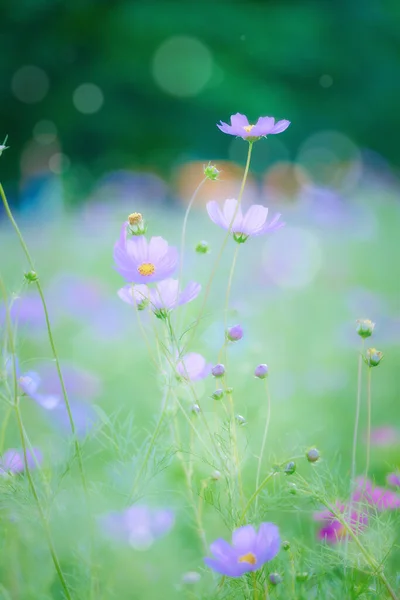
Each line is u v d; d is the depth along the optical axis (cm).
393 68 1494
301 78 1466
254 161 1460
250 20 1394
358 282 445
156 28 1373
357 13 1476
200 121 1449
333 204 591
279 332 353
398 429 254
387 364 331
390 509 187
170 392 185
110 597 177
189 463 187
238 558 169
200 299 377
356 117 1483
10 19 1401
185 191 895
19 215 575
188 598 179
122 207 611
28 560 184
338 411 284
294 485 181
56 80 1466
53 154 1477
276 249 466
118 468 185
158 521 179
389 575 181
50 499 178
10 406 179
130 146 1460
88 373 261
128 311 354
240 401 250
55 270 416
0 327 181
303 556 183
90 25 1415
